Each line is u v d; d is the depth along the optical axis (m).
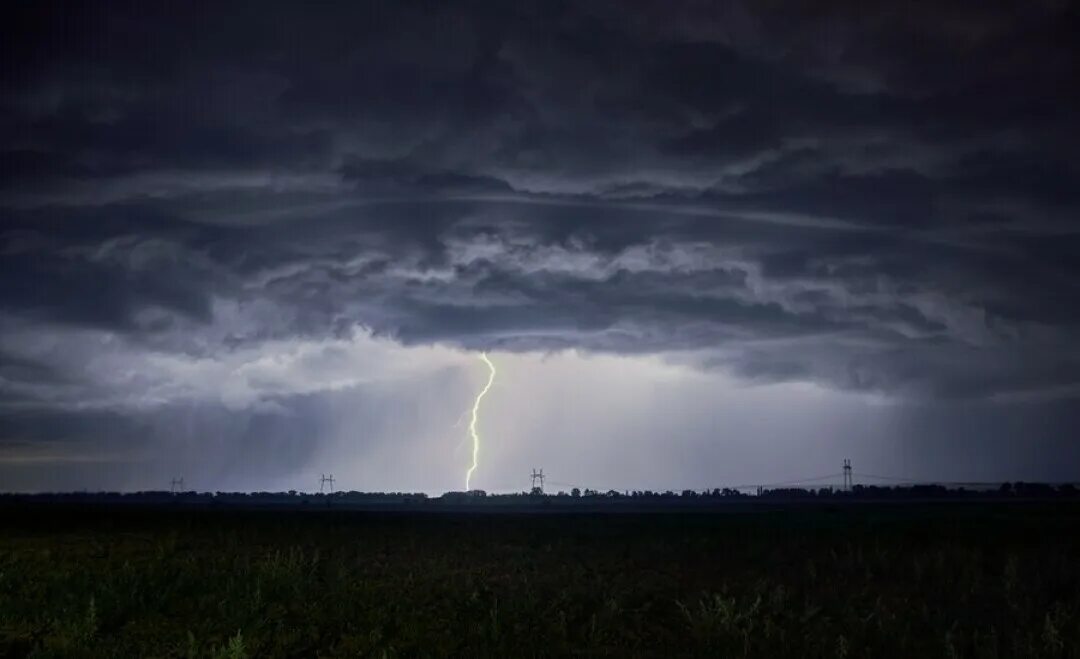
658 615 21.52
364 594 22.70
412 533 47.34
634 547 37.44
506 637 17.98
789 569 29.47
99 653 16.61
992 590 24.08
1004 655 16.25
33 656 15.86
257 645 17.55
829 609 21.50
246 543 39.97
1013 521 55.38
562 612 20.23
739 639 17.92
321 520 64.69
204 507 123.00
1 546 38.31
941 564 27.83
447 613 20.80
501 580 27.03
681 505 132.25
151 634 18.62
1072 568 27.27
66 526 55.53
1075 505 95.06
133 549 36.47
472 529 52.19
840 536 42.69
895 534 43.56
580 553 35.03
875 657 16.72
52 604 20.52
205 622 19.03
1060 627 18.05
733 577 27.69
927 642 17.88
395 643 17.88
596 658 16.75
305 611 20.58
